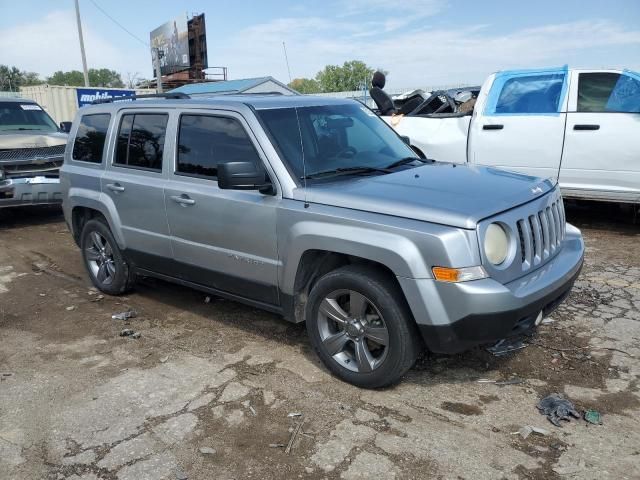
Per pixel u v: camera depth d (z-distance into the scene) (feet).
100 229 18.44
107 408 12.00
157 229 16.15
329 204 12.14
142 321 16.83
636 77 22.45
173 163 15.49
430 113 28.76
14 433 11.25
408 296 10.93
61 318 17.40
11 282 21.35
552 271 12.00
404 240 10.93
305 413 11.48
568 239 13.97
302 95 16.83
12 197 29.89
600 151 22.74
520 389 12.07
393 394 12.04
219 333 15.64
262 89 66.49
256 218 13.32
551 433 10.51
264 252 13.39
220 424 11.24
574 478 9.31
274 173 13.08
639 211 24.81
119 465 10.12
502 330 10.73
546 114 23.82
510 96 24.97
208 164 14.66
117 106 17.74
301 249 12.44
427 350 13.74
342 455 10.12
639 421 10.78
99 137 18.26
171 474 9.82
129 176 16.81
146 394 12.49
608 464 9.61
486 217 10.88
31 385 13.16
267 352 14.29
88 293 19.65
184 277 16.14
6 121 34.42
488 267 10.70
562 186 23.86
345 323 12.25
